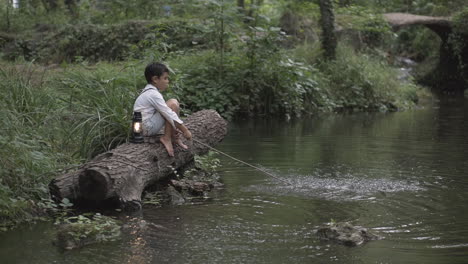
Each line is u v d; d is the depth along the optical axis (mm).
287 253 4250
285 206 5539
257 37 14047
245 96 13531
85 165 5645
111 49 17109
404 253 4270
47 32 18484
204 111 7613
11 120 6270
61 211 5332
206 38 14711
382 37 19750
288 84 13984
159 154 6066
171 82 9695
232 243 4473
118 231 4727
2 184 5234
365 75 16172
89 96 7469
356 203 5645
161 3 19359
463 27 20703
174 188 6070
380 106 15727
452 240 4570
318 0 16828
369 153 8531
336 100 15578
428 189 6227
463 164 7664
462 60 21609
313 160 7918
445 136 10422
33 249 4332
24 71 8875
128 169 5531
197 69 13656
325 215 5246
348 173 7055
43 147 6410
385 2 24797
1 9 19344
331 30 16328
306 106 14555
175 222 5020
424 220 5098
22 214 5074
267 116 13773
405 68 22391
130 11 19375
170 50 15914
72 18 19625
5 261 4086
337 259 4133
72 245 4379
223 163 7688
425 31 24141
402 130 11281
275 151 8664
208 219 5113
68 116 7328
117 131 7039
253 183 6520
